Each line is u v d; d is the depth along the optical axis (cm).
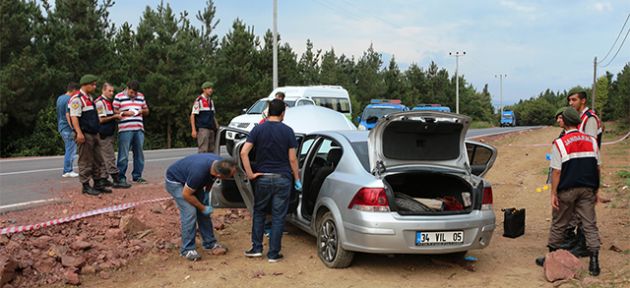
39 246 560
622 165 1435
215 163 559
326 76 4216
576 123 561
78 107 741
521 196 1040
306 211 640
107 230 634
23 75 1964
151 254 596
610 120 6712
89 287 514
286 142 573
